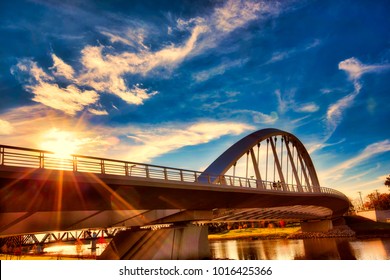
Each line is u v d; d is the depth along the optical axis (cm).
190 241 3444
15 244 4766
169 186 2862
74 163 2259
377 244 6456
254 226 17250
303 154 8794
